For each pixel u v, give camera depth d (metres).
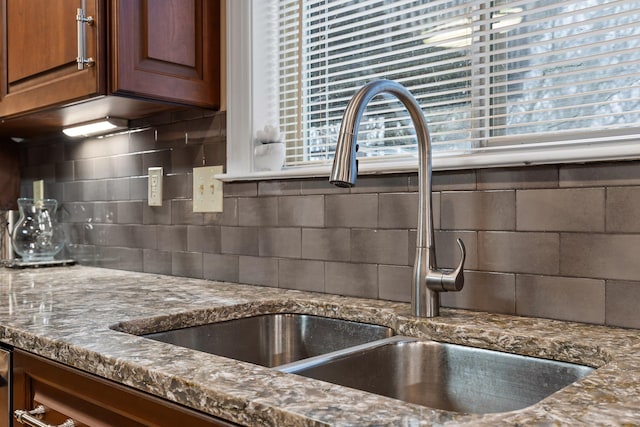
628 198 0.97
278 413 0.58
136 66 1.46
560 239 1.04
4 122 1.92
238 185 1.62
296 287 1.48
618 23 1.11
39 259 2.17
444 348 1.03
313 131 1.62
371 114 1.50
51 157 2.34
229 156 1.63
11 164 2.49
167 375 0.70
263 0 1.65
